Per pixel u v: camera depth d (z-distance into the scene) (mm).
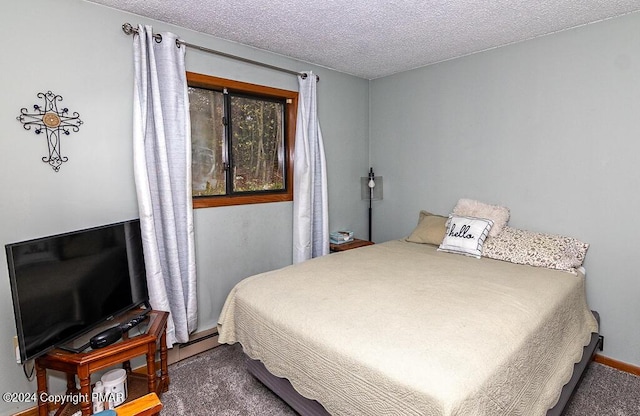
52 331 1593
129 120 2240
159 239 2371
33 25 1861
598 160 2424
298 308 1765
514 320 1584
